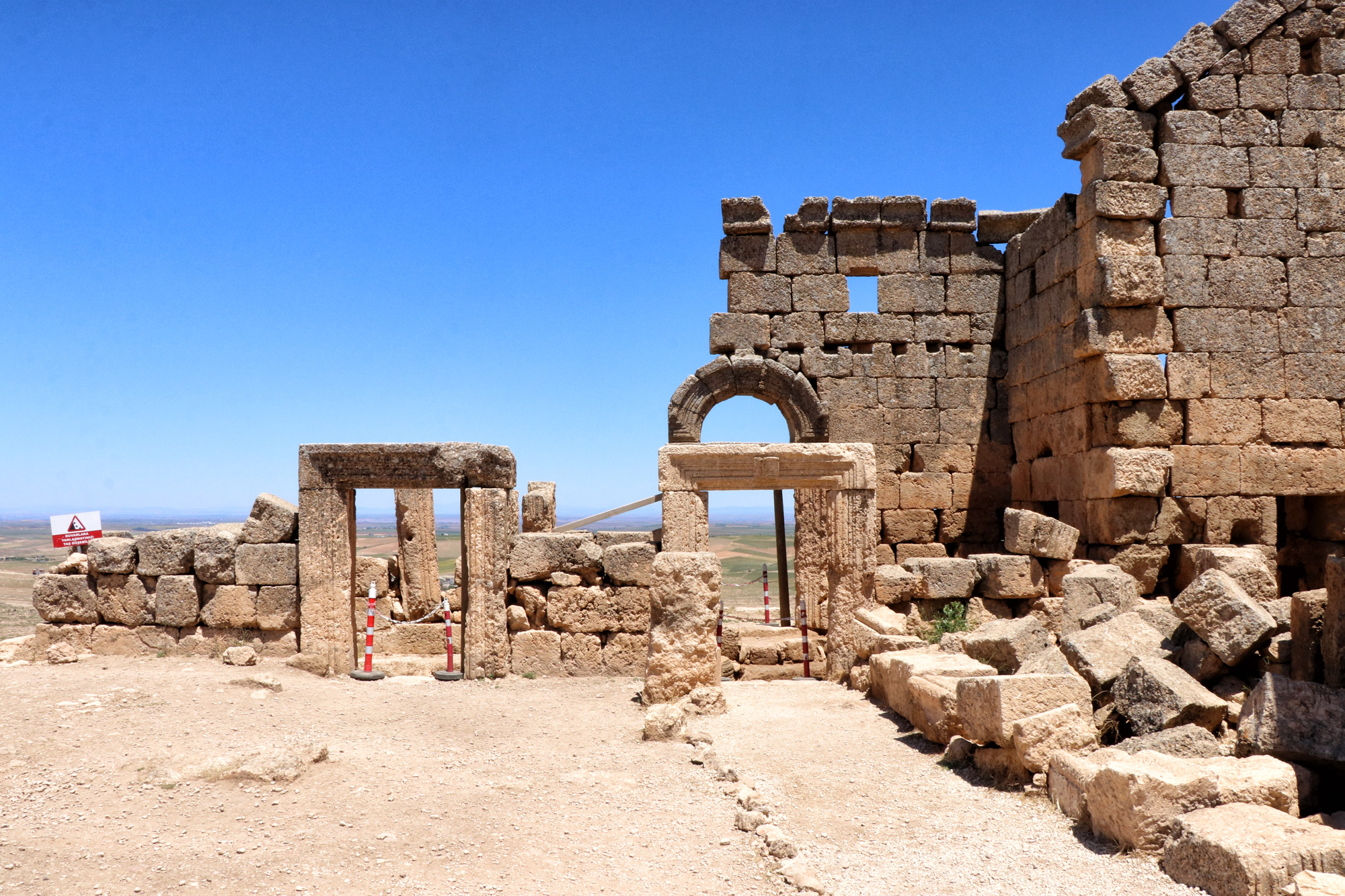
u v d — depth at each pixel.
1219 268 13.36
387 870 5.73
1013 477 16.84
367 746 8.38
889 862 5.77
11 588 34.16
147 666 11.84
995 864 5.68
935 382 17.23
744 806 6.76
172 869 5.69
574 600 12.27
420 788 7.20
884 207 17.25
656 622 9.93
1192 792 5.65
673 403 16.70
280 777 7.17
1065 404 14.53
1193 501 13.10
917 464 17.11
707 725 9.22
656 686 9.76
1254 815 5.34
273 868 5.73
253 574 12.32
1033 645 9.46
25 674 11.06
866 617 11.71
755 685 11.66
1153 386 13.05
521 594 12.46
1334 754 6.17
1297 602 7.56
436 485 12.32
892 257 17.30
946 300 17.33
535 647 12.30
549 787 7.25
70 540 13.37
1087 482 13.66
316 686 11.08
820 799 6.93
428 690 11.17
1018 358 16.64
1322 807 6.22
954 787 7.17
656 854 5.96
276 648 12.26
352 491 12.59
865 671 11.09
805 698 10.70
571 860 5.87
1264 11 13.60
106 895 5.36
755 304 17.12
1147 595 12.95
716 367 16.66
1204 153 13.42
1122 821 5.74
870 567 12.23
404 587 16.34
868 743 8.49
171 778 7.09
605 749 8.38
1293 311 13.41
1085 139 13.59
